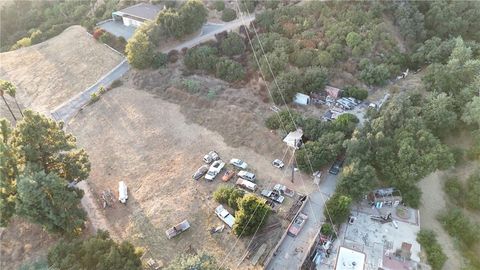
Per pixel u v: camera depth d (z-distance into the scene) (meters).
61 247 66.31
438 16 123.38
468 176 88.62
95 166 90.38
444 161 79.81
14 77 122.19
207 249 71.50
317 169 84.06
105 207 80.19
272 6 132.12
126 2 145.00
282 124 92.56
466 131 96.62
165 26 121.88
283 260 70.06
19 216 72.88
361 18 119.12
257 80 111.75
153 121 101.25
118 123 101.81
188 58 118.06
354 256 62.53
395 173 79.50
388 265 67.88
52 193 68.56
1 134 73.38
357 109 102.44
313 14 124.19
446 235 78.69
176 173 86.94
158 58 116.69
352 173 76.81
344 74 111.38
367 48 112.75
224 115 99.94
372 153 82.12
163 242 73.12
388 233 74.75
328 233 72.69
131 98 108.81
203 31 129.88
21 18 160.12
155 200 81.12
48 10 160.62
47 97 113.50
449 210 83.31
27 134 71.50
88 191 84.25
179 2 139.88
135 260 64.88
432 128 91.56
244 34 126.19
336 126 90.44
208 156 88.75
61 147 75.88
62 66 123.69
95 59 124.19
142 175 87.25
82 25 141.62
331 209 74.00
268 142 91.81
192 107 104.44
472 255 75.44
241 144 93.00
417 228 75.69
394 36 122.44
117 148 94.69
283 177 84.88
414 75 115.44
